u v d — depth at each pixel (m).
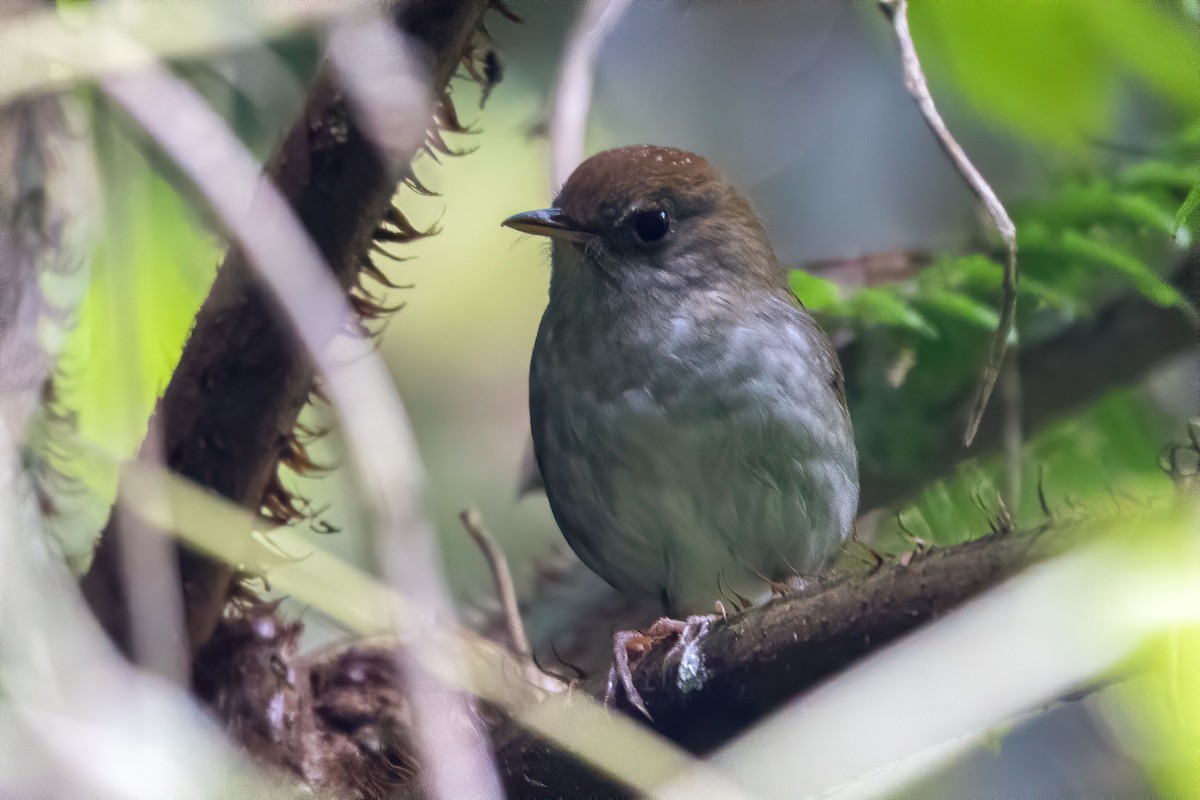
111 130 7.04
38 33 6.05
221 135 6.12
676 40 11.68
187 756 5.86
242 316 6.19
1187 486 5.20
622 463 8.17
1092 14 8.66
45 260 6.86
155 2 6.37
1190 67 8.77
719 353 8.05
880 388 9.30
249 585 7.21
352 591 6.75
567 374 8.29
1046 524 5.38
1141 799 8.27
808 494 8.20
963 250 9.74
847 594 5.44
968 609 5.28
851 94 11.87
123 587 6.36
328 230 6.00
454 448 11.35
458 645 6.57
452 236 11.09
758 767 5.71
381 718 7.17
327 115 5.84
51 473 6.90
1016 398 8.71
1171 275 8.75
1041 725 8.70
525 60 10.03
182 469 6.43
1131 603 5.07
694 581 8.63
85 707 5.66
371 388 5.48
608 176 8.21
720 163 11.83
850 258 9.85
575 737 6.06
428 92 5.95
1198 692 5.26
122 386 6.99
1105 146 9.24
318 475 8.41
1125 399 9.23
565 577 10.25
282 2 6.23
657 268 8.22
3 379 6.54
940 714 5.39
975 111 9.93
